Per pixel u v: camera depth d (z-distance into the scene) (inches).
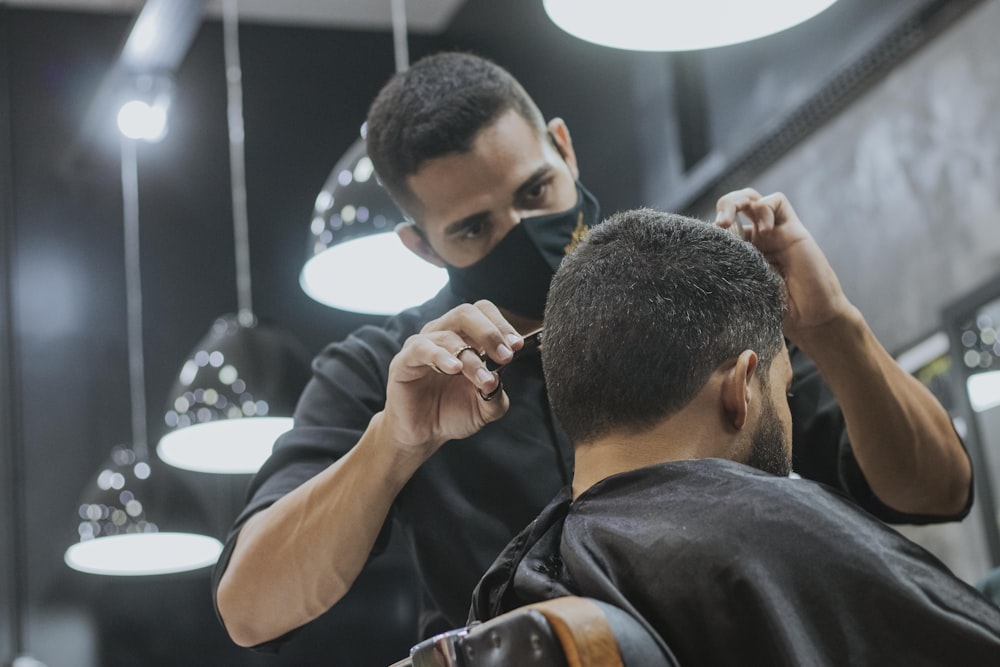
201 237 307.4
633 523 48.2
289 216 310.7
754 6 91.5
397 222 155.2
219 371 220.7
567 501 53.1
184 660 294.8
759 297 54.0
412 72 77.2
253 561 68.9
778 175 221.1
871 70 195.5
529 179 73.7
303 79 317.4
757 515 46.3
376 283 159.0
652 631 42.8
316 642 293.1
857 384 71.6
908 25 186.9
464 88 74.5
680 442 51.9
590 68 272.8
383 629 295.1
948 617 43.8
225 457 229.3
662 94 248.7
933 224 184.2
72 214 303.9
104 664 291.7
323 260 158.7
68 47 310.3
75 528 254.7
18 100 306.3
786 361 56.4
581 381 53.1
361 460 66.1
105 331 301.4
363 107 319.3
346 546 66.9
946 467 75.5
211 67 313.4
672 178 246.5
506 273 74.2
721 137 238.2
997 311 165.9
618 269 53.9
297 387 225.5
